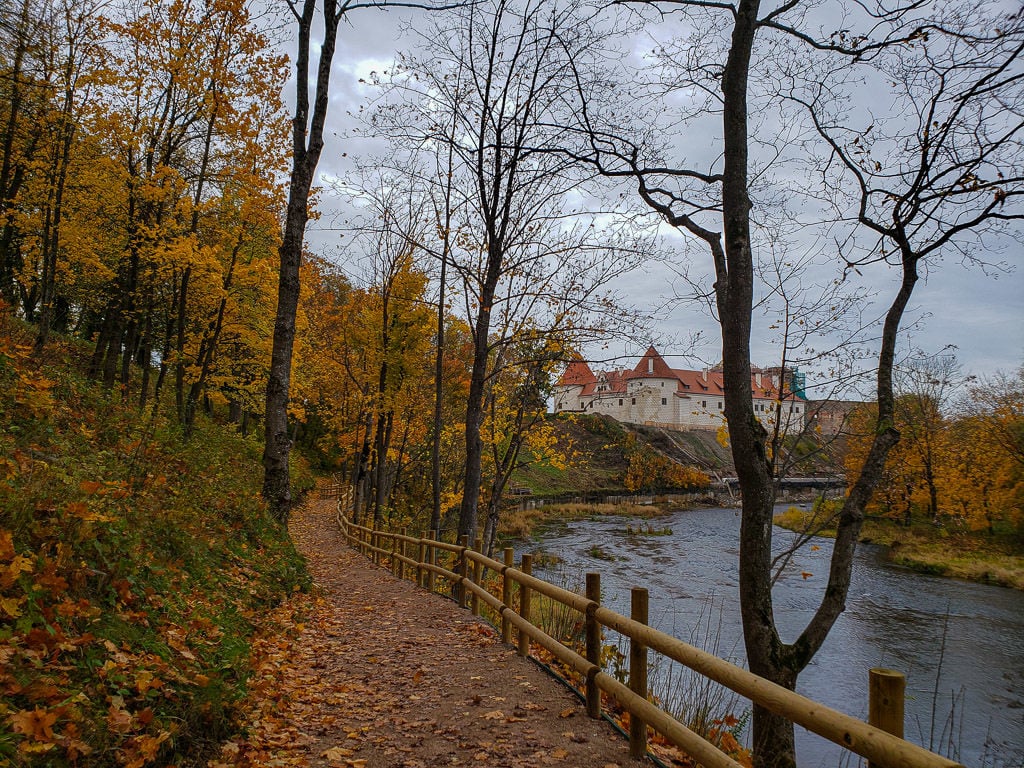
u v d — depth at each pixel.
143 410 12.81
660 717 3.60
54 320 26.81
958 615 18.05
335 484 42.97
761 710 5.18
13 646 3.07
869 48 5.95
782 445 8.20
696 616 16.27
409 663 6.22
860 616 17.84
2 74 13.02
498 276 12.85
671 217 6.71
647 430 76.38
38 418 6.82
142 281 16.67
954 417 31.14
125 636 3.88
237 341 20.81
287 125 14.83
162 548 5.88
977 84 5.47
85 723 2.89
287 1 11.47
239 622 5.90
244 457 20.17
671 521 43.56
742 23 5.81
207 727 3.74
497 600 7.25
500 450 17.14
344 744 4.23
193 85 13.89
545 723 4.60
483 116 12.40
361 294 22.30
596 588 5.00
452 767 3.88
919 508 33.81
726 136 5.87
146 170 14.59
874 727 2.18
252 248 18.08
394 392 21.02
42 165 13.98
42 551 3.83
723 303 6.12
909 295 5.93
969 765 9.12
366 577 12.39
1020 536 29.66
